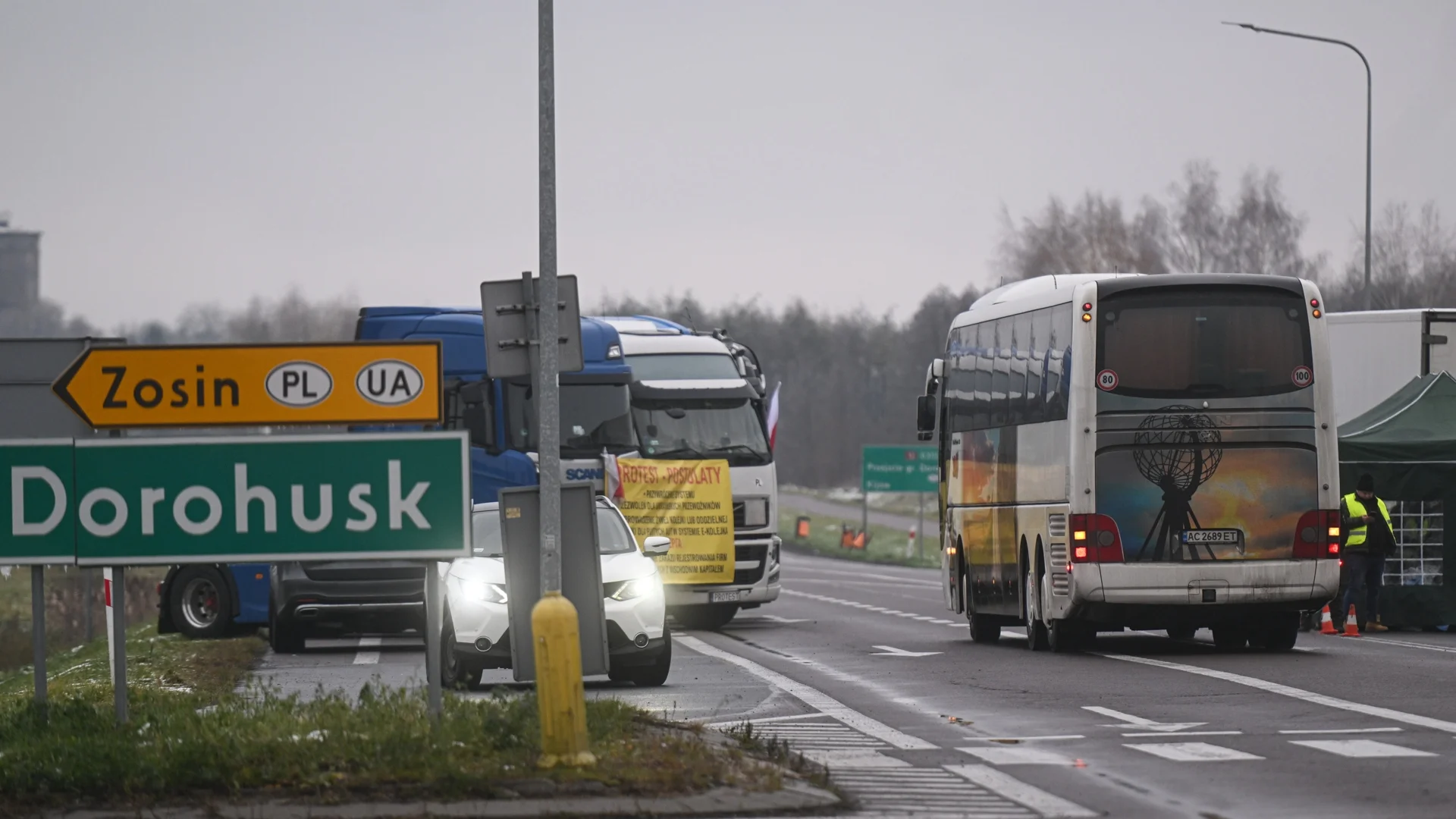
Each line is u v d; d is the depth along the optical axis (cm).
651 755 4028
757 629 10831
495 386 9825
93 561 4384
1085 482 7625
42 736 4372
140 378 4434
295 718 4494
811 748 4759
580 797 3678
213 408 4434
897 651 8600
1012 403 8588
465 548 4344
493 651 6556
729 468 10812
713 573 10688
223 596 9538
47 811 3606
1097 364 7631
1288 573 7594
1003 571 8744
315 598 8669
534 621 3903
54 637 11850
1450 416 10150
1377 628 10088
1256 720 5284
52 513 4388
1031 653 8188
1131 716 5444
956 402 9800
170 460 4366
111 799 3681
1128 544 7600
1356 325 10962
